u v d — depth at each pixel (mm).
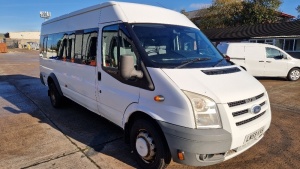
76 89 5168
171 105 2887
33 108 6625
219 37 22578
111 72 3838
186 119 2758
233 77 3334
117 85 3734
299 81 11578
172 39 3803
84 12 4754
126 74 3102
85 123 5379
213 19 31406
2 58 27547
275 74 11656
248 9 28703
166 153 3137
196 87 2871
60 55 5883
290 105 7047
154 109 3078
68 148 4121
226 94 2873
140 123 3342
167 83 2941
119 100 3695
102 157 3816
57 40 6070
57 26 6109
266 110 3389
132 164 3613
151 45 3516
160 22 3967
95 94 4387
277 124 5398
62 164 3588
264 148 4184
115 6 3877
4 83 10867
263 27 22469
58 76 6078
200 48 4109
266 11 28000
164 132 2943
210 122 2773
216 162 2924
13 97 7988
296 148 4199
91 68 4434
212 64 3600
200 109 2758
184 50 3865
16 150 4047
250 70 11594
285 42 18891
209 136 2713
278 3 28031
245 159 3791
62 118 5734
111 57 3861
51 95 6738
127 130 3719
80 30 4852
